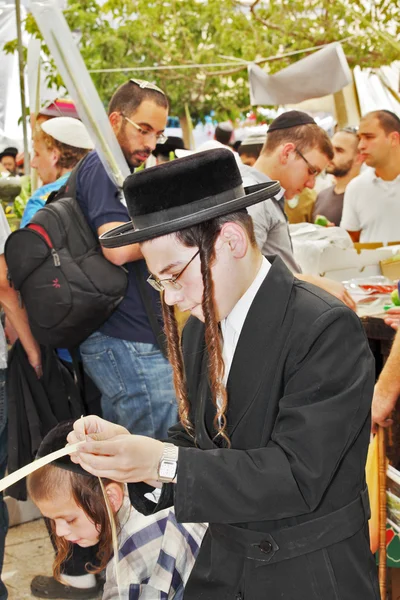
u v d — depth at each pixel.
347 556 1.21
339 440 1.13
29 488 1.63
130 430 2.60
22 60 4.21
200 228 1.12
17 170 5.69
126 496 1.67
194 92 6.20
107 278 2.39
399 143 4.11
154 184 1.11
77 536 1.65
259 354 1.21
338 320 1.18
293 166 2.72
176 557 1.66
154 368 2.55
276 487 1.10
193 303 1.17
